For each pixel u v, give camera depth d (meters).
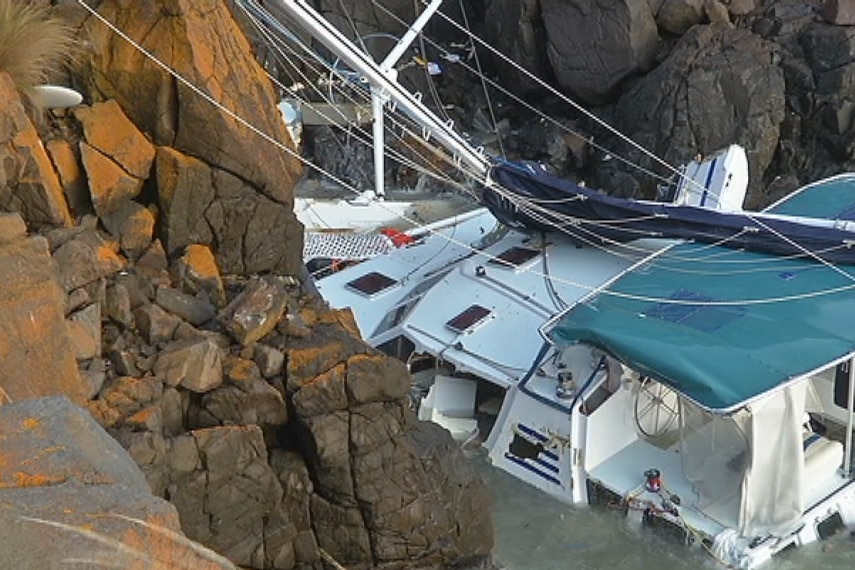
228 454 10.30
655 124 27.09
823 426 16.06
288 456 10.88
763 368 13.56
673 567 13.95
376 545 11.06
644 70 28.39
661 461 15.19
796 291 15.66
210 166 11.53
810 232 16.89
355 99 24.28
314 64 24.30
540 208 18.11
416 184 27.47
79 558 4.62
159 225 11.52
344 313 12.19
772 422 13.58
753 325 14.62
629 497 14.59
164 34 11.38
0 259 8.84
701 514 14.20
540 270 18.09
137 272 11.07
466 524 11.62
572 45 28.52
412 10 30.94
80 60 11.37
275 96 13.33
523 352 16.38
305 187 27.88
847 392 15.62
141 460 9.61
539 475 15.45
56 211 10.48
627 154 27.48
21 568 4.51
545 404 15.26
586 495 15.09
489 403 16.89
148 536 4.88
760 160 26.70
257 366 10.83
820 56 26.88
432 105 30.39
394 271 19.16
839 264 16.45
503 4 29.61
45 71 11.30
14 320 8.89
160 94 11.30
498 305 17.36
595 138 28.72
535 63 29.70
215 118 11.38
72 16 11.42
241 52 12.33
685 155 26.55
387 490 11.00
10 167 10.23
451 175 26.80
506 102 30.62
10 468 5.07
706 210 17.70
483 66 31.12
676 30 28.48
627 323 14.79
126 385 10.11
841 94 26.56
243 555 10.62
